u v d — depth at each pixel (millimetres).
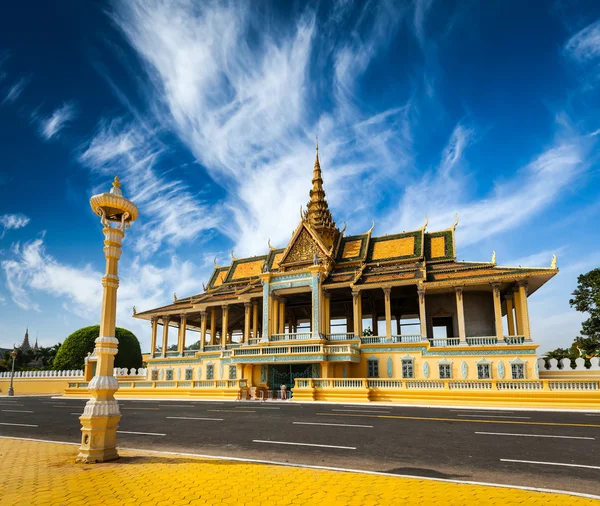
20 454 13406
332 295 51688
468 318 46500
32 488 9008
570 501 8156
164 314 58094
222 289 62219
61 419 24469
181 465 11078
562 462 11984
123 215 13305
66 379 57281
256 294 49625
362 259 51562
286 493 8570
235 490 8789
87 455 11477
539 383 30578
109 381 12078
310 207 61156
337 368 43094
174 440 16141
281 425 19844
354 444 14898
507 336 39750
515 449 13859
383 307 55000
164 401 37031
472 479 10148
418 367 41406
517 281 40500
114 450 12031
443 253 48750
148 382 44938
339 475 10062
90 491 8766
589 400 28672
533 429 18078
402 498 8258
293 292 49000
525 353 38375
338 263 52719
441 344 41500
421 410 26469
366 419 21750
